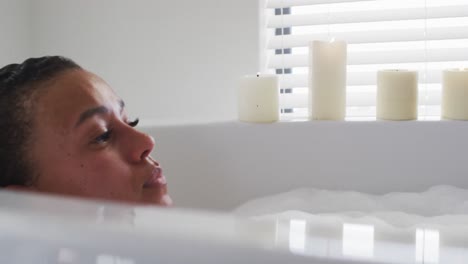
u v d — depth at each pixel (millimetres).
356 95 1547
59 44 1627
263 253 276
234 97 1523
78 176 791
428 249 297
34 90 792
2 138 781
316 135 1213
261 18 1518
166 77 1561
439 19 1527
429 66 1570
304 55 1567
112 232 298
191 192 1229
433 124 1175
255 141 1226
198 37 1529
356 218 1059
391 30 1510
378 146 1193
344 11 1538
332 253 280
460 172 1170
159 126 1220
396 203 1143
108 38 1588
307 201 1163
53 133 781
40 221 317
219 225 308
